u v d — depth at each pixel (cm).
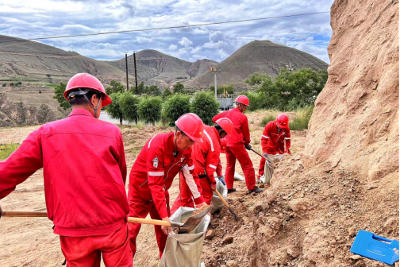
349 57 455
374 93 383
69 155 220
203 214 343
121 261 240
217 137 454
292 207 332
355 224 280
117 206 231
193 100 1819
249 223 439
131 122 2106
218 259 381
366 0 466
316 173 368
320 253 269
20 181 217
